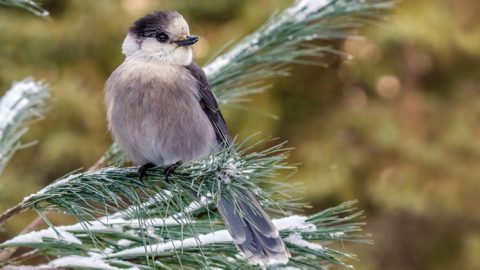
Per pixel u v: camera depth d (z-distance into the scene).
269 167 3.36
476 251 14.58
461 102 14.53
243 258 3.63
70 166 13.86
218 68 5.05
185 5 14.04
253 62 5.00
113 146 4.96
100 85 14.34
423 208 13.57
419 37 13.20
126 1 14.33
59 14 14.50
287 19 4.96
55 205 3.36
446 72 14.65
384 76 14.59
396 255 14.73
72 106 13.82
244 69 5.04
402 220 14.78
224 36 13.50
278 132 14.30
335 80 14.59
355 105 14.70
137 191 3.62
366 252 13.77
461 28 14.00
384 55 14.30
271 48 4.99
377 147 14.07
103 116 14.05
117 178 3.52
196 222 3.68
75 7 14.30
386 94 14.67
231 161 3.40
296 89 14.55
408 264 14.78
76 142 13.67
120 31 14.16
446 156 13.95
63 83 14.00
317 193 13.59
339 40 14.28
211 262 3.51
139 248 3.50
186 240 3.51
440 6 13.75
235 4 13.96
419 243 14.82
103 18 14.16
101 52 14.41
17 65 14.32
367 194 13.93
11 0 3.89
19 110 4.48
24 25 14.26
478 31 14.00
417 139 14.06
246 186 3.37
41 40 14.25
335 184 13.65
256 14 13.41
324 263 3.74
